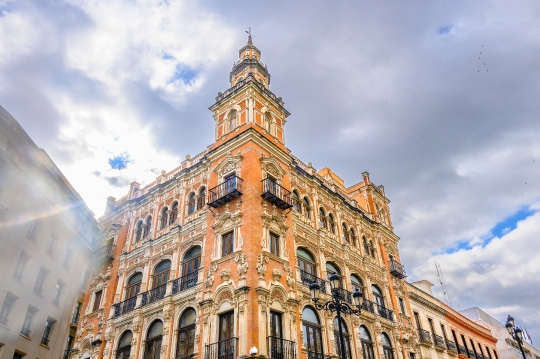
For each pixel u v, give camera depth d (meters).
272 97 31.06
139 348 25.06
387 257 36.53
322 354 23.59
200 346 21.86
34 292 29.41
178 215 29.05
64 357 32.41
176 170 33.09
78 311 36.28
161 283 27.27
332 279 18.11
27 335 28.34
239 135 27.23
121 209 34.69
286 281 23.56
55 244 32.53
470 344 45.66
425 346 34.91
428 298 41.44
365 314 29.02
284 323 22.12
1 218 27.11
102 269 32.00
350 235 33.47
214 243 24.58
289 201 26.91
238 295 21.25
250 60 34.12
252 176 25.14
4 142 27.70
